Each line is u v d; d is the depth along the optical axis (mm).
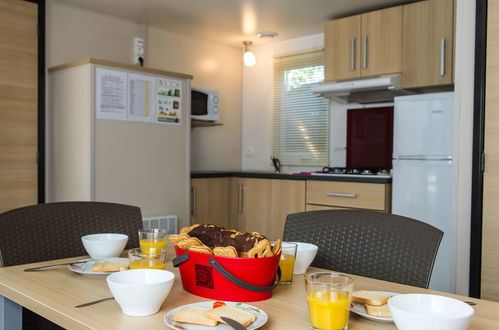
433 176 3018
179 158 3441
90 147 2910
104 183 2990
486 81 2182
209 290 896
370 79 3461
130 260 1007
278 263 929
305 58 4371
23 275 1040
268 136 4672
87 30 3596
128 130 3113
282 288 982
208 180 3848
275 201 3779
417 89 3566
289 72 4512
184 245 933
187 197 3502
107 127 3002
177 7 3564
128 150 3115
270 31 4219
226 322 717
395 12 3461
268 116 4672
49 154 3305
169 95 3359
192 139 4402
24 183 3197
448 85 3340
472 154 2219
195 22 3945
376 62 3564
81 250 1473
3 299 985
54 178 3260
